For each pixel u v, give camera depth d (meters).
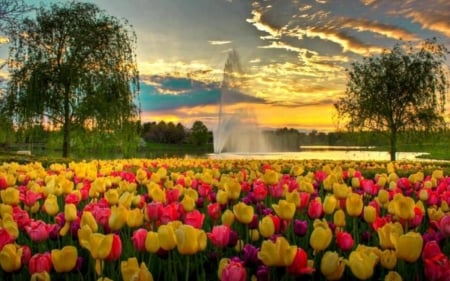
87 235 2.60
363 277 2.13
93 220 2.98
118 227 3.03
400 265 2.65
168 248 2.52
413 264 2.74
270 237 2.90
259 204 4.38
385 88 26.56
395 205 3.13
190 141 52.31
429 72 26.53
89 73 22.55
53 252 2.27
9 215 3.25
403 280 2.61
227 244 2.89
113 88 22.36
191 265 2.87
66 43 22.89
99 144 22.52
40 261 2.29
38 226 3.03
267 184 5.12
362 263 2.12
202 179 5.74
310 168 11.09
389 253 2.35
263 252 2.20
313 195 5.16
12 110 22.12
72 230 3.19
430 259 2.16
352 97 27.52
